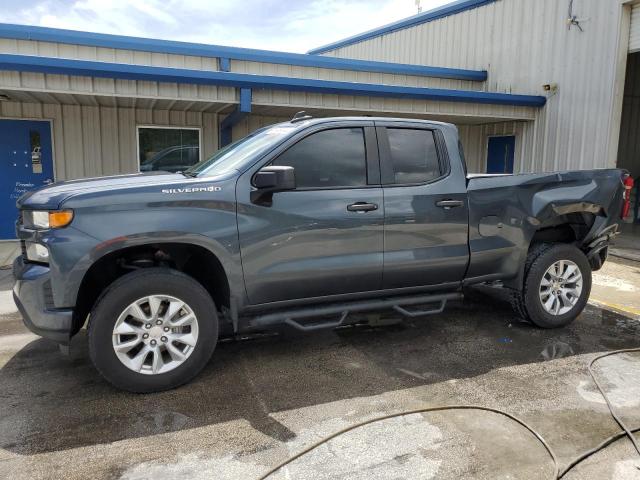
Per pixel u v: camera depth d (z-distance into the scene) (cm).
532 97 1151
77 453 299
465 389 382
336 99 994
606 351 458
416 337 491
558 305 509
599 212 516
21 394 372
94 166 1023
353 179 420
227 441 313
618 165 1564
